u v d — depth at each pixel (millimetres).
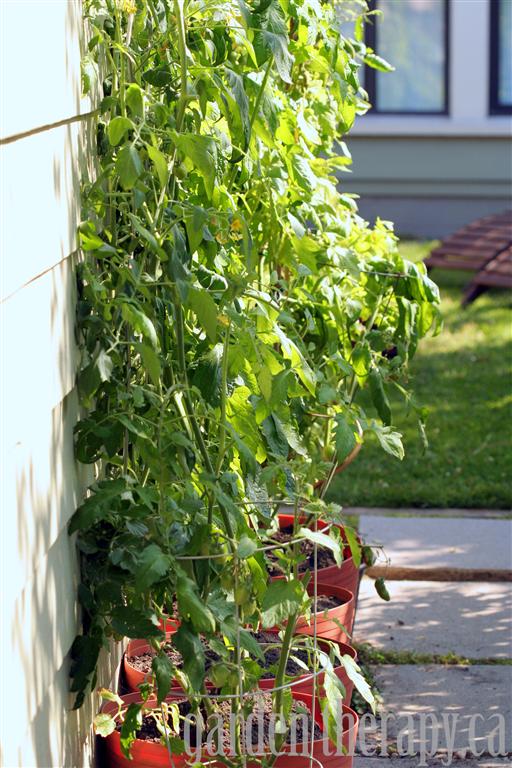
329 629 2496
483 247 8039
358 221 3311
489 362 6676
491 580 3771
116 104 2043
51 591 1663
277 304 2576
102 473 2242
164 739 1929
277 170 2484
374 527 4223
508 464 4961
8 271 1410
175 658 2367
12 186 1445
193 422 1955
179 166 2090
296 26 2293
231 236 2438
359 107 2945
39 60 1595
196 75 2043
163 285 1964
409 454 5176
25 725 1501
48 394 1644
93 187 1924
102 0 2107
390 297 2988
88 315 1878
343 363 2570
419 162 10117
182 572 1723
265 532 2088
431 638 3324
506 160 10008
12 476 1438
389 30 10281
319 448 2873
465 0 9898
